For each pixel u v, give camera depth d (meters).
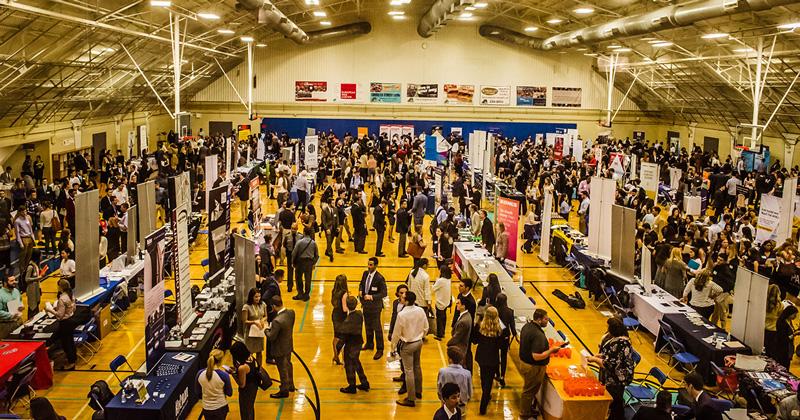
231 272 12.14
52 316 9.66
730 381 8.63
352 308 8.70
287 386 8.66
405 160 28.11
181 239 9.23
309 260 12.65
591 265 13.52
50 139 22.81
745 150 25.61
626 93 37.31
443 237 14.37
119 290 11.25
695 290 10.98
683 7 18.48
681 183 22.94
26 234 13.07
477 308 9.41
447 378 7.15
